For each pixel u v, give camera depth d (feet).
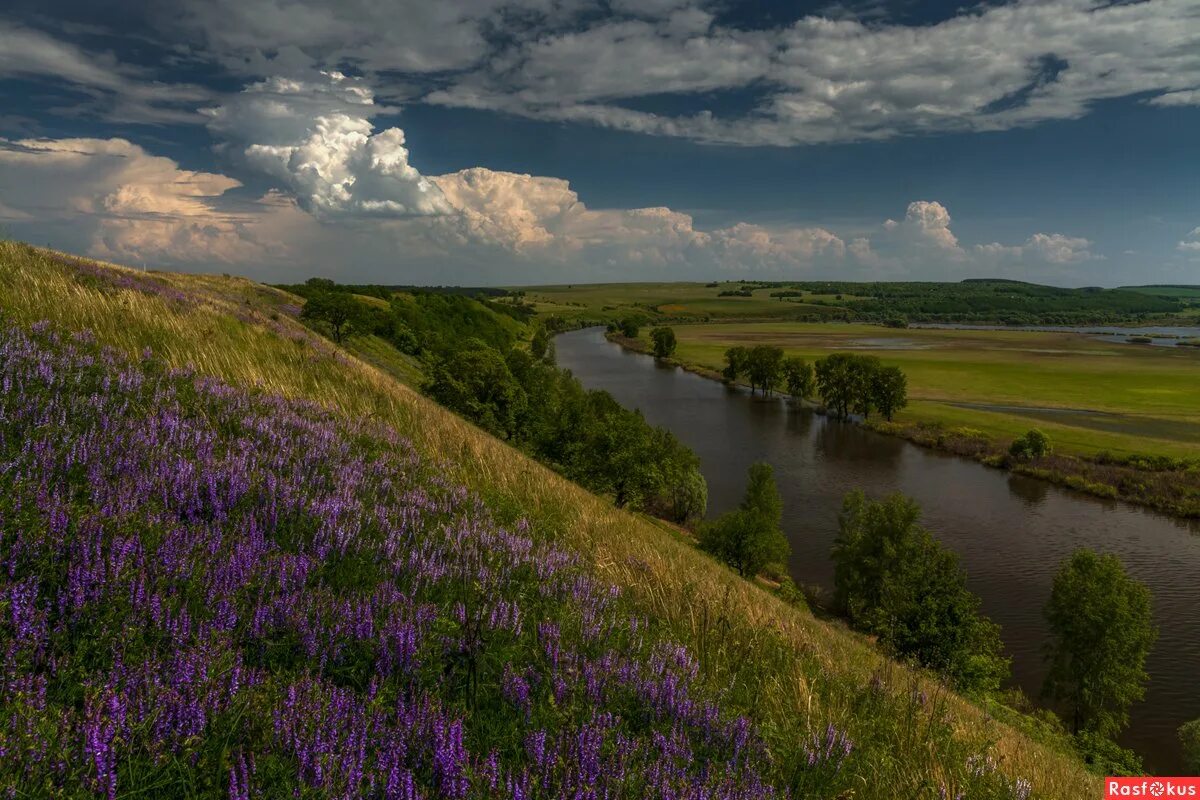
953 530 191.11
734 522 144.05
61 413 17.97
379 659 11.73
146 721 8.45
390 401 47.47
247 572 12.96
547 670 13.46
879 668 24.88
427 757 9.59
